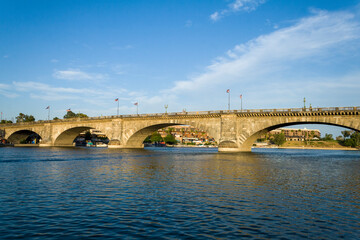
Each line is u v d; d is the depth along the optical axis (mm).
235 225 16859
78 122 125125
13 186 28453
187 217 18219
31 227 16203
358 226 17000
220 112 88250
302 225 17062
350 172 43781
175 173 39156
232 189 27469
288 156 90125
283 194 25500
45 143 136250
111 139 114000
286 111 76500
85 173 38812
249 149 96812
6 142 159500
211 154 87625
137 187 28156
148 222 17188
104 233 15359
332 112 69750
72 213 18922
